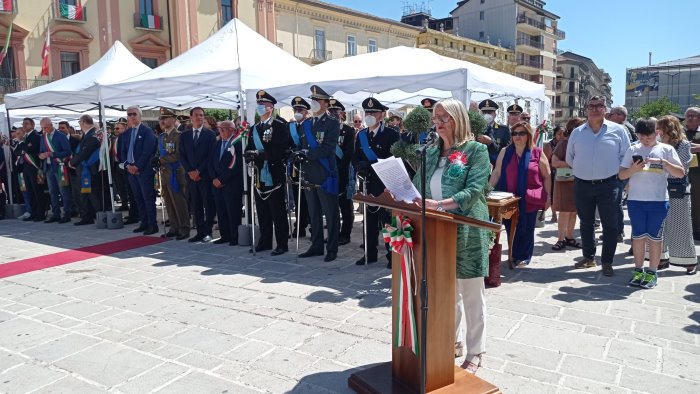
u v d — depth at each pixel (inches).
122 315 182.9
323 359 142.9
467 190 119.7
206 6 1039.6
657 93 3230.8
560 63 2847.0
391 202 111.3
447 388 115.5
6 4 827.4
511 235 227.9
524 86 386.3
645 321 165.8
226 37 322.7
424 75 268.2
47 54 858.8
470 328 130.5
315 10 1208.8
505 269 231.3
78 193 387.5
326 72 308.2
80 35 910.4
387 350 147.6
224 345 154.2
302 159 245.4
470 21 2201.0
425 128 175.0
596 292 196.2
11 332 169.8
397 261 117.3
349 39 1310.3
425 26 1601.9
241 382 131.4
